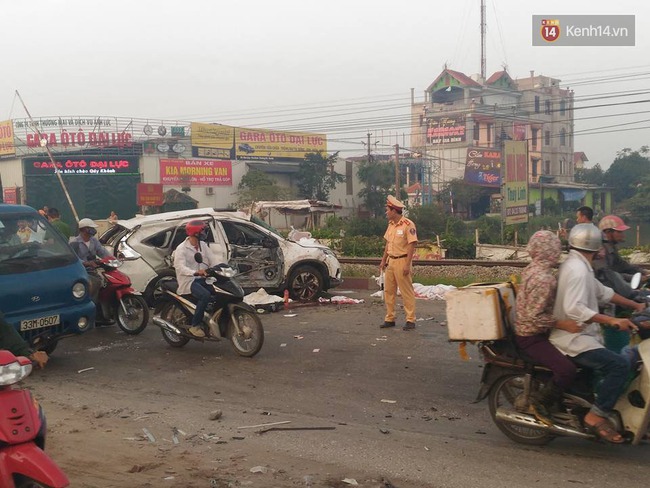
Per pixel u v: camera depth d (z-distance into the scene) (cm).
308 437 606
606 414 519
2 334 457
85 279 893
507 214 3681
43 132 5762
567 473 516
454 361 873
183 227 1268
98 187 5631
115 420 662
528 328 539
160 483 499
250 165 6278
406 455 558
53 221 1364
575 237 536
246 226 1338
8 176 5788
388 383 784
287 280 1344
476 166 6681
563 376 530
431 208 4338
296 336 1040
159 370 867
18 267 848
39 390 782
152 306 1251
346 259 2077
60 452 569
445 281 1675
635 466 530
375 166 6406
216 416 661
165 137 6056
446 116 7750
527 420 561
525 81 8494
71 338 1070
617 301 564
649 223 5866
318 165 6325
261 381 805
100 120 5838
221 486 494
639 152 8381
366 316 1198
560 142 8619
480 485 495
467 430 627
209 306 934
